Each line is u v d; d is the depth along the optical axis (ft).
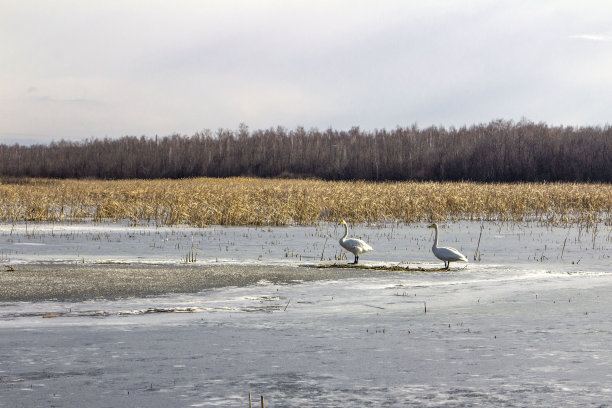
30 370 32.30
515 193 157.79
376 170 411.75
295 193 146.61
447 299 52.42
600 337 38.60
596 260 79.25
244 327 42.01
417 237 102.99
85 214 132.26
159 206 136.36
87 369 32.48
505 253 85.66
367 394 28.53
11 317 45.34
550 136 427.74
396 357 34.53
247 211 122.21
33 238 96.68
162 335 39.68
